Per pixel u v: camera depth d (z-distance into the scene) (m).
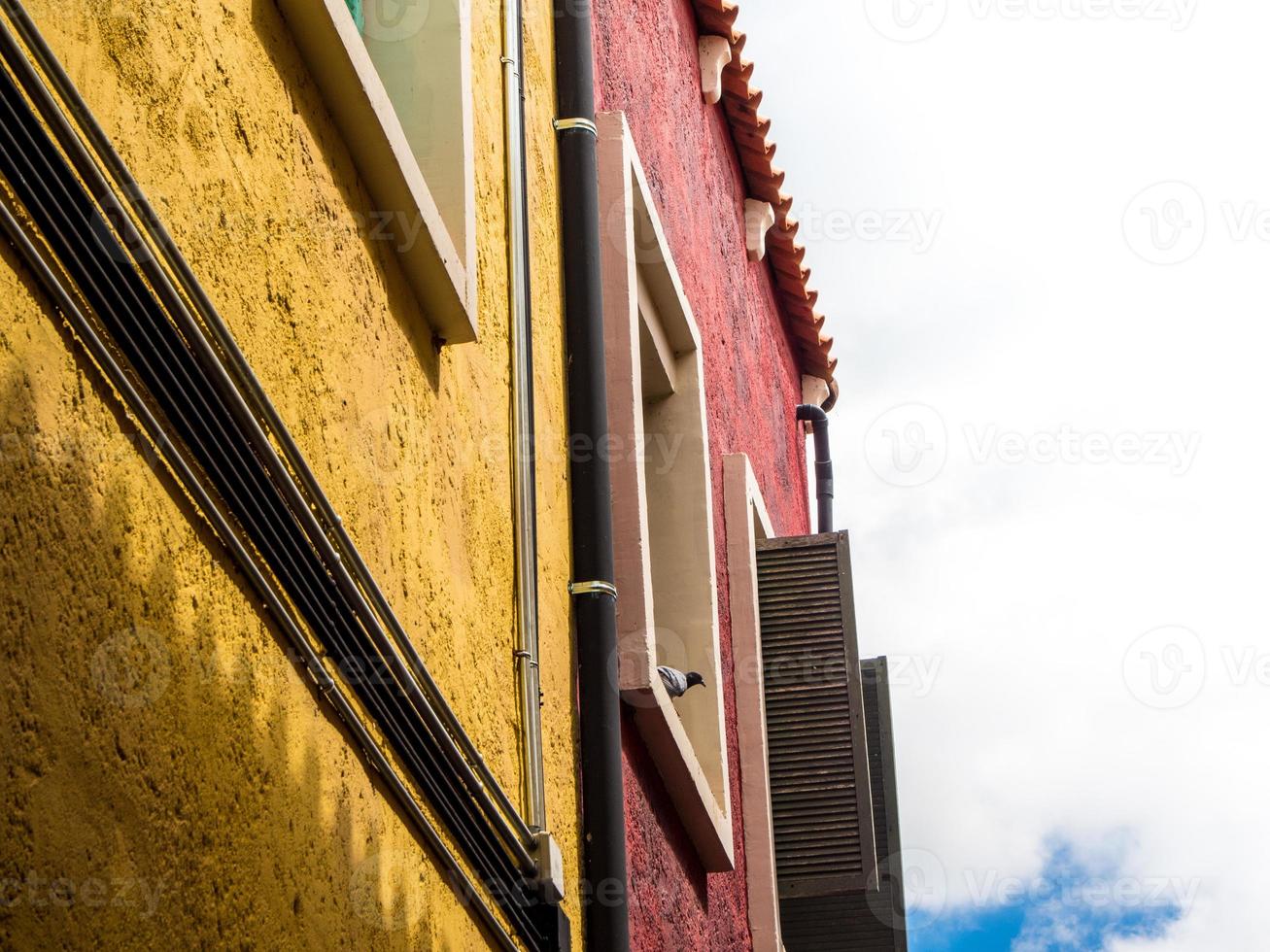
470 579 5.39
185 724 3.49
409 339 5.13
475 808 5.01
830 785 10.23
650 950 6.82
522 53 6.84
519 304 6.25
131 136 3.65
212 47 4.10
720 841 7.88
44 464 3.13
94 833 3.12
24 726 2.96
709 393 10.12
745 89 11.79
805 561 10.84
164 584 3.49
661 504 8.85
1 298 3.07
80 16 3.54
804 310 14.13
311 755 4.02
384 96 4.88
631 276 7.66
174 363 3.60
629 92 8.95
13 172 3.14
